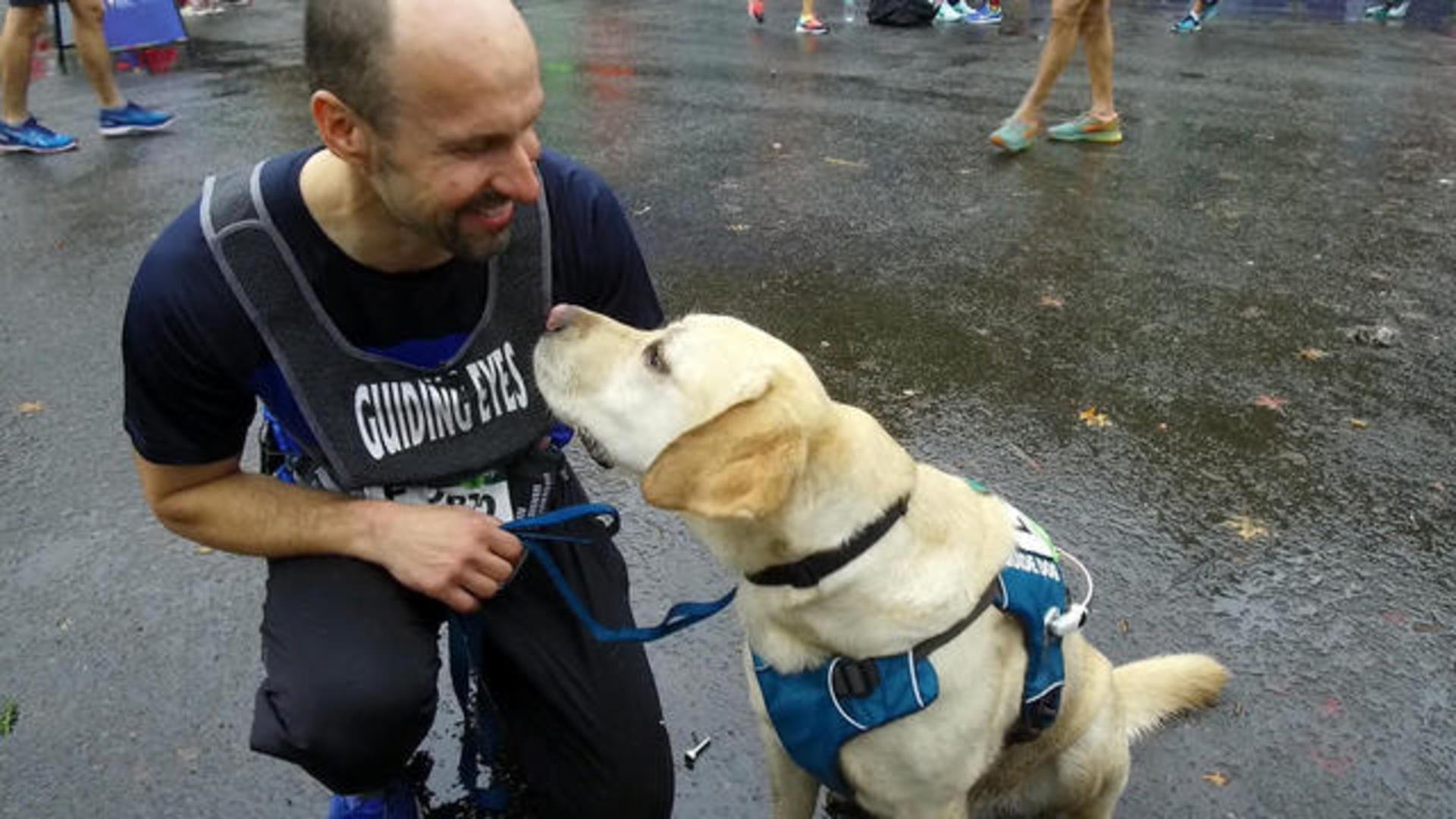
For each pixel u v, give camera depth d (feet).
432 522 6.09
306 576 6.31
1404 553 9.84
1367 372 12.91
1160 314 14.37
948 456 11.27
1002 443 11.51
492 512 6.53
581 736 6.82
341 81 4.93
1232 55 30.09
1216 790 7.61
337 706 5.97
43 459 11.13
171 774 7.55
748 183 19.10
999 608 6.29
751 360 6.15
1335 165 20.36
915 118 23.22
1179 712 8.18
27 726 7.90
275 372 5.90
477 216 5.30
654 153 20.67
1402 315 14.37
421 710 6.26
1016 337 13.71
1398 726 8.05
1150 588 9.43
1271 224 17.42
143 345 5.79
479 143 5.03
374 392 5.98
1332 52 30.73
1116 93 25.64
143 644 8.68
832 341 13.57
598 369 6.38
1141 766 7.84
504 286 6.22
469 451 6.31
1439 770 7.70
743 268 15.60
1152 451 11.36
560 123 22.72
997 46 30.94
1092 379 12.75
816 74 27.37
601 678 6.78
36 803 7.30
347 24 4.82
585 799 7.02
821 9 37.24
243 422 6.31
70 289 14.93
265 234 5.59
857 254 16.12
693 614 6.48
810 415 5.95
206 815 7.25
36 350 13.32
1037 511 10.40
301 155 5.85
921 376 12.81
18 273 15.42
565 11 36.88
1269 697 8.33
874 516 5.98
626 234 7.06
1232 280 15.39
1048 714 6.52
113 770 7.57
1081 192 18.83
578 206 6.68
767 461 5.72
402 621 6.30
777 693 6.37
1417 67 28.63
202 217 5.65
